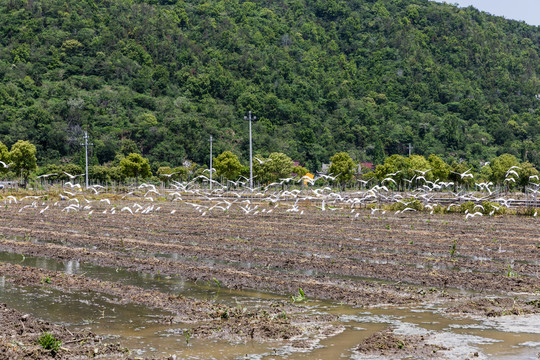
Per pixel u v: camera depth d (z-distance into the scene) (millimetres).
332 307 19094
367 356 14359
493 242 34562
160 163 146125
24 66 192250
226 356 14414
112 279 23641
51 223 45031
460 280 22875
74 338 15750
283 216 53094
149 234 37625
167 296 20234
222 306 18891
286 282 22328
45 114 153375
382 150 174625
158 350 14883
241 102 193875
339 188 99250
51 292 21219
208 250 30156
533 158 182875
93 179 104875
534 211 56531
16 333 16203
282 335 15906
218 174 94938
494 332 16328
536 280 22938
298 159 167375
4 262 27547
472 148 188125
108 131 160125
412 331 16438
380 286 21953
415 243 34250
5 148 87812
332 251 30297
